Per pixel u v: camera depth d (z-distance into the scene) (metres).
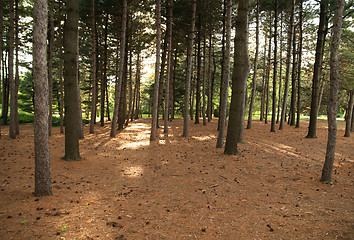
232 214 4.75
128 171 8.25
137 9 21.00
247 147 12.34
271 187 6.31
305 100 33.06
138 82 38.16
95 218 4.51
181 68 37.38
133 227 4.20
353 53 18.92
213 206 5.18
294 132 19.14
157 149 12.29
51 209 4.78
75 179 7.08
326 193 5.71
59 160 9.17
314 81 15.85
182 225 4.31
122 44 16.16
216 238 3.84
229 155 10.30
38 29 4.91
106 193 6.03
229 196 5.76
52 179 6.91
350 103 20.77
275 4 19.05
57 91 31.53
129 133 18.80
